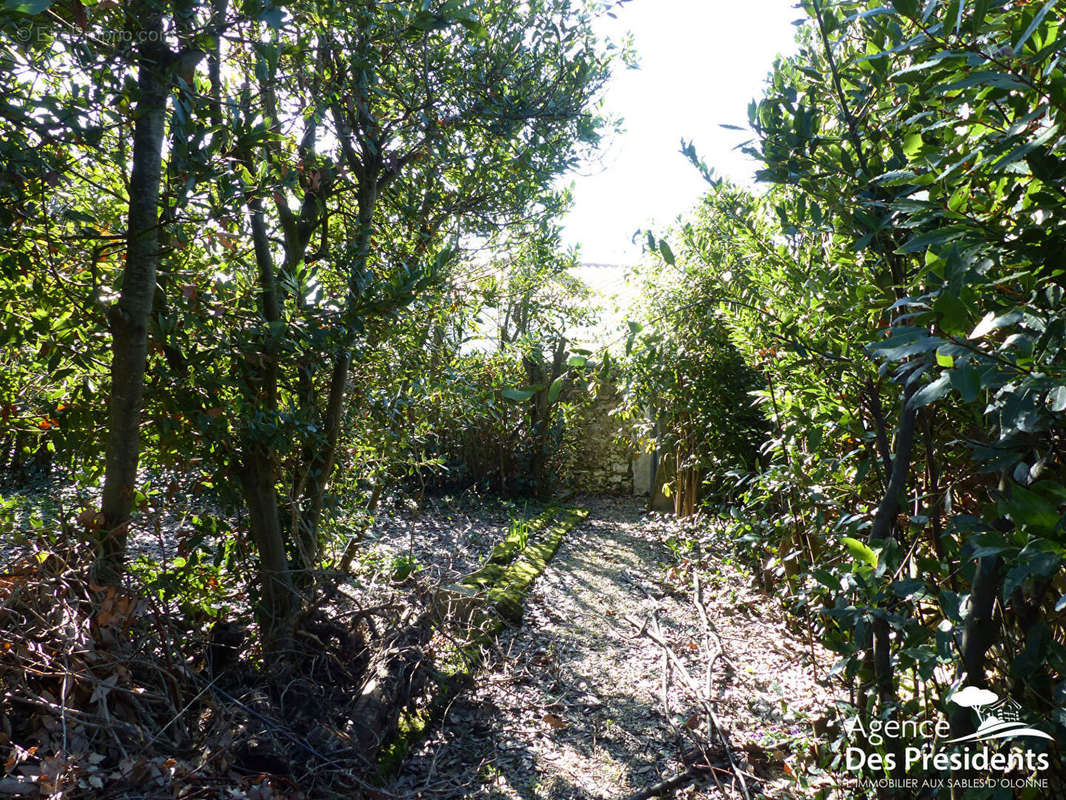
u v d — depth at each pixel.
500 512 8.97
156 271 2.95
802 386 3.51
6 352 3.15
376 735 3.24
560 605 5.67
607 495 10.35
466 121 4.10
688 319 6.42
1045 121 1.42
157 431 3.28
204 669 3.08
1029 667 1.91
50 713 2.35
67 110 2.39
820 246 3.18
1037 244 1.44
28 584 2.58
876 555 2.31
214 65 3.22
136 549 4.59
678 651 4.72
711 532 6.95
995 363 1.37
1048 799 2.25
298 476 3.83
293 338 3.29
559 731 3.79
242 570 3.67
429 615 3.92
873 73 2.10
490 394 4.78
